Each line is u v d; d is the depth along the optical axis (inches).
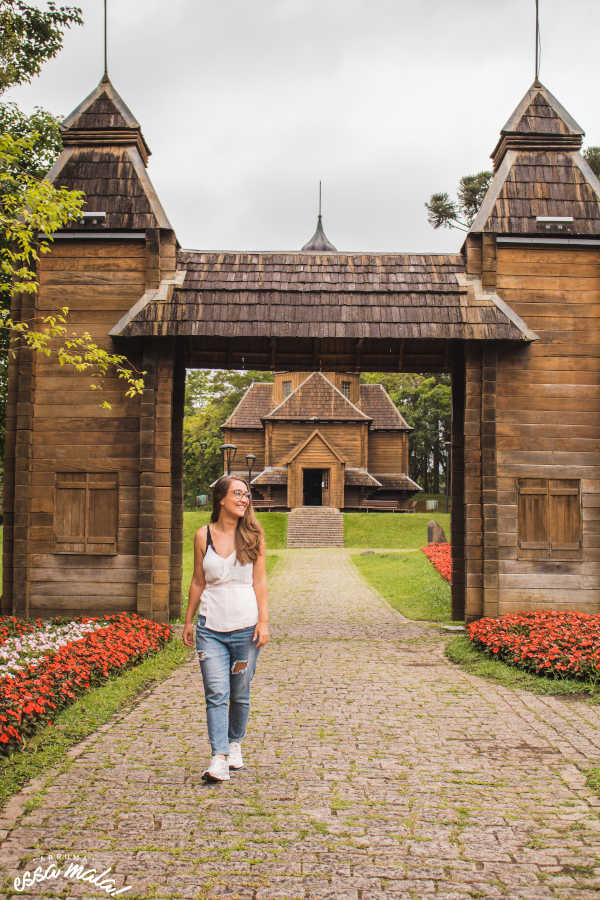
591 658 310.7
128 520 440.5
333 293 449.7
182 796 187.6
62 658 297.0
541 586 436.1
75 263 453.7
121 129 466.3
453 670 350.6
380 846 160.7
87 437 445.1
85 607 437.4
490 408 439.2
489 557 432.8
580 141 470.3
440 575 793.6
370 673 343.6
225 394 2795.3
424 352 520.4
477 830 169.2
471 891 141.9
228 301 442.9
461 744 233.5
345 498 1792.6
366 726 253.0
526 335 432.1
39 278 453.1
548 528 439.2
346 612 594.9
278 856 155.6
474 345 446.3
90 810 178.4
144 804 182.2
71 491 443.5
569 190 459.5
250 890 141.8
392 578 835.4
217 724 195.6
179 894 140.3
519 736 241.6
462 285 452.1
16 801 183.3
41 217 349.4
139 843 161.0
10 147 363.6
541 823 173.2
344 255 473.1
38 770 204.7
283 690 307.6
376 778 202.4
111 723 254.5
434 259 470.0
